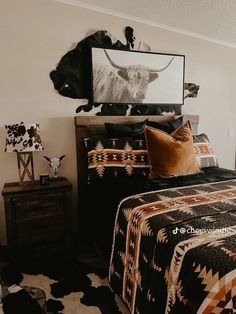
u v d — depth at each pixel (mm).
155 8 2436
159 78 2834
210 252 996
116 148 2205
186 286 999
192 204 1499
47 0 2219
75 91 2434
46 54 2273
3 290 1060
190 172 2174
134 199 1633
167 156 2082
